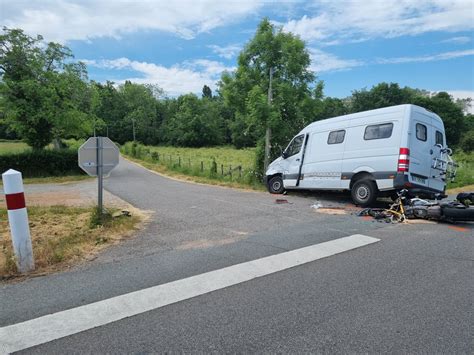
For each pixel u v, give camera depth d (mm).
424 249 5012
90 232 6000
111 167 6906
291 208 8836
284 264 4359
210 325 2895
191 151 63250
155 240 5621
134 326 2889
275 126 15078
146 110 95188
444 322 2920
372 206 9016
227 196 11594
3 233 6207
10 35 25016
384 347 2564
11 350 2555
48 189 15875
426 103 61500
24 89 24797
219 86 17016
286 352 2512
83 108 30266
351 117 9609
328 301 3328
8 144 59938
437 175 8961
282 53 15562
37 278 3988
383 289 3604
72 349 2564
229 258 4625
